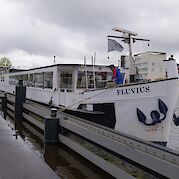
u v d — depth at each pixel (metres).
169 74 8.27
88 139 7.31
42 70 14.96
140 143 5.77
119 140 6.12
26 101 16.30
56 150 8.59
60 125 9.12
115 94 9.46
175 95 8.37
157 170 4.64
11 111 18.83
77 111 10.80
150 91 8.55
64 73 12.91
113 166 5.86
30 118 13.68
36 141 9.95
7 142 7.29
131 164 5.71
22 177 4.84
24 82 18.89
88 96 10.62
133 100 8.94
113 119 9.60
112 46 10.59
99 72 12.97
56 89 12.94
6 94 20.45
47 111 11.23
